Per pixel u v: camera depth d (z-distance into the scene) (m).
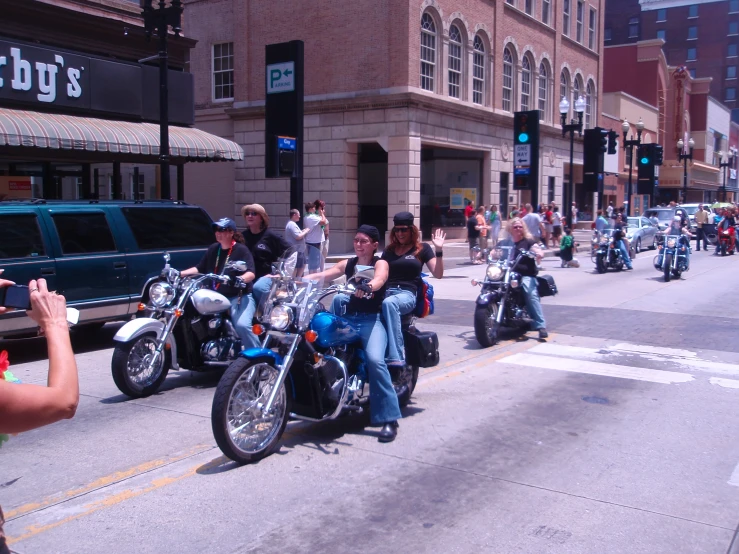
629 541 4.19
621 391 7.62
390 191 26.56
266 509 4.62
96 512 4.59
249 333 7.37
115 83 16.62
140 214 10.22
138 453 5.70
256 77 29.41
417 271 6.55
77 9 16.25
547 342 10.20
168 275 7.45
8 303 2.47
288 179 29.14
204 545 4.13
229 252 7.84
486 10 30.81
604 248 20.61
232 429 5.31
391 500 4.76
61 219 9.26
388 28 26.06
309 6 27.72
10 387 2.21
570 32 39.97
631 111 52.28
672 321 12.02
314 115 27.92
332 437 6.08
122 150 15.59
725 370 8.57
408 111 26.00
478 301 9.70
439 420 6.56
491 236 25.02
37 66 14.94
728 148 87.19
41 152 15.69
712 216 33.56
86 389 7.74
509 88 33.62
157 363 7.46
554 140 38.97
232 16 30.02
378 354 5.89
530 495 4.85
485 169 32.00
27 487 5.01
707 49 102.25
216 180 31.11
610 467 5.39
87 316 9.40
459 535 4.25
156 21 13.81
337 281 16.28
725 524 4.43
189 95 18.58
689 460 5.55
